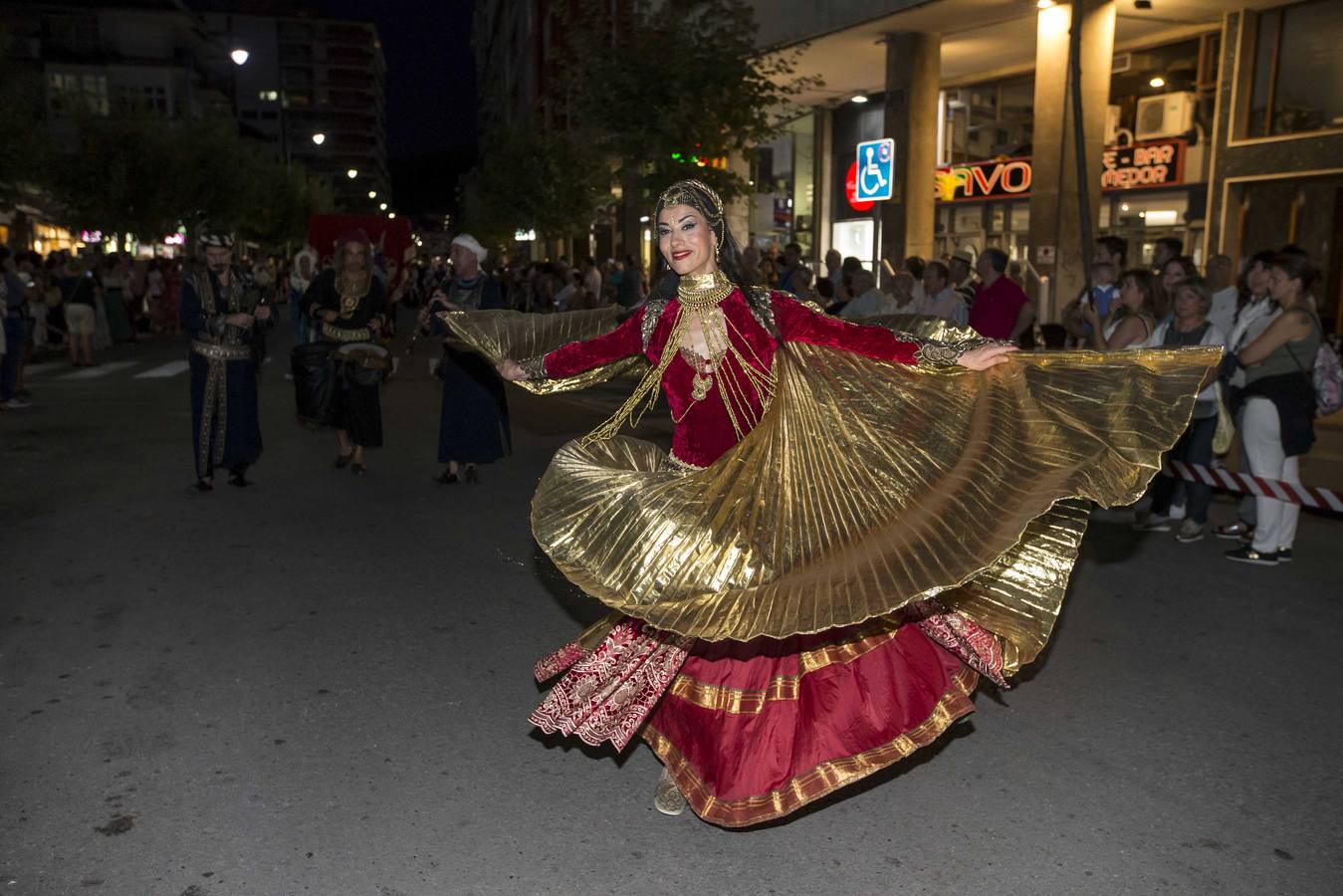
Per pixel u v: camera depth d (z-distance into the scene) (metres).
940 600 3.42
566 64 16.44
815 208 28.95
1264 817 3.54
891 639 3.28
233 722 4.21
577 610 5.59
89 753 3.94
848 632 3.21
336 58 143.00
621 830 3.45
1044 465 3.11
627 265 20.06
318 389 8.82
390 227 26.56
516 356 4.11
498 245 45.22
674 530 3.10
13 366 13.23
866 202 21.34
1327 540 7.13
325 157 144.00
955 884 3.15
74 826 3.42
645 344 3.43
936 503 3.08
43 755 3.92
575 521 3.20
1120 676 4.75
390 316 9.16
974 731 4.19
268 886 3.11
